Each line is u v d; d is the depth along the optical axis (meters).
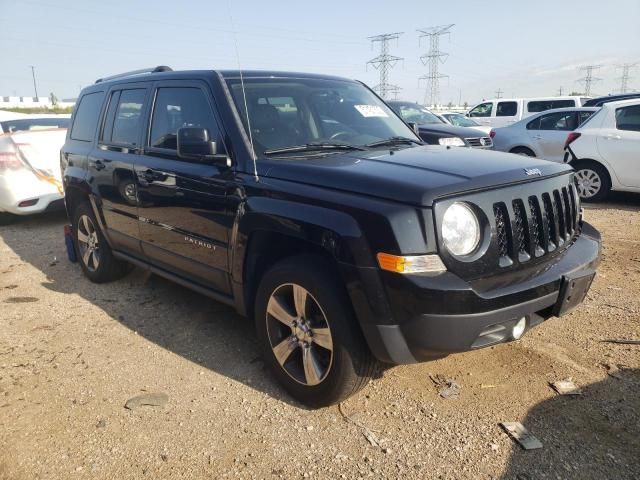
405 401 3.12
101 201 4.86
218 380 3.45
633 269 5.18
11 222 8.42
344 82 4.52
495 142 11.28
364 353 2.85
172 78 4.13
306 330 3.04
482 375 3.36
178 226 3.89
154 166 4.05
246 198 3.22
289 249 3.23
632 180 8.34
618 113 8.51
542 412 2.96
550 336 3.82
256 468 2.63
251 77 3.91
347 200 2.73
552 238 3.08
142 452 2.77
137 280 5.44
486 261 2.68
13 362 3.75
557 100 18.11
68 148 5.55
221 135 3.54
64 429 2.98
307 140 3.63
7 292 5.20
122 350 3.91
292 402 3.18
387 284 2.58
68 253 6.05
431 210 2.54
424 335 2.56
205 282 3.83
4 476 2.63
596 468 2.53
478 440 2.76
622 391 3.12
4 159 7.40
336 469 2.60
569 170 3.37
